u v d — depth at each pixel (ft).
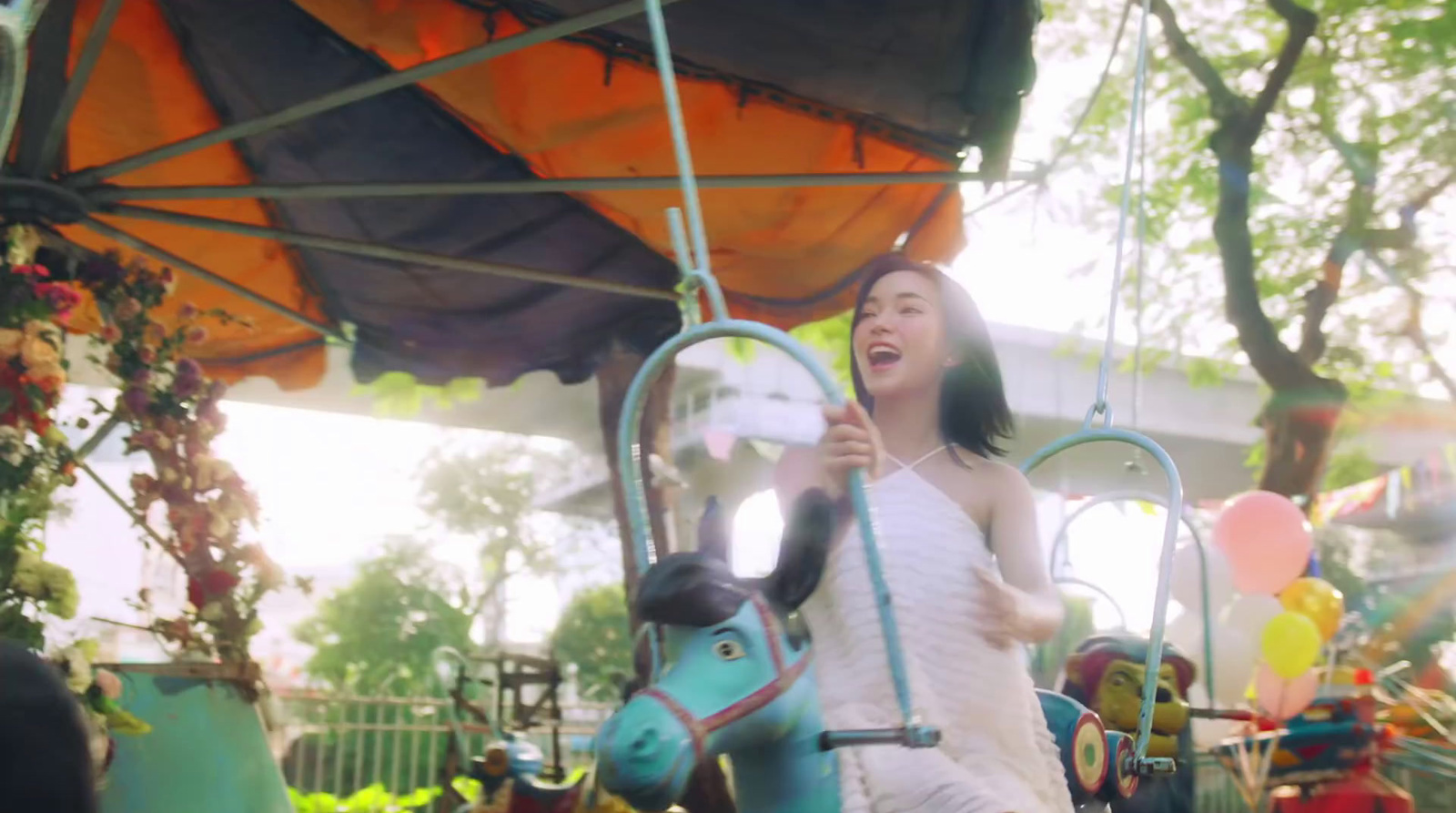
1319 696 17.89
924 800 7.22
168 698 12.65
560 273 19.03
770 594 7.21
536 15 13.55
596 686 65.72
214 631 13.46
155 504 15.14
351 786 36.94
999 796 7.37
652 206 17.25
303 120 16.39
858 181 15.33
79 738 5.05
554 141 15.83
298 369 21.26
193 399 14.07
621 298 19.77
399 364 20.72
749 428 50.75
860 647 7.83
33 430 12.12
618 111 15.26
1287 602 17.80
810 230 17.71
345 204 17.85
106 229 16.76
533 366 20.59
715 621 6.81
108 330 13.91
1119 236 9.56
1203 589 11.71
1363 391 39.73
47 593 11.33
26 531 11.65
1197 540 11.75
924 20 12.96
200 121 16.75
